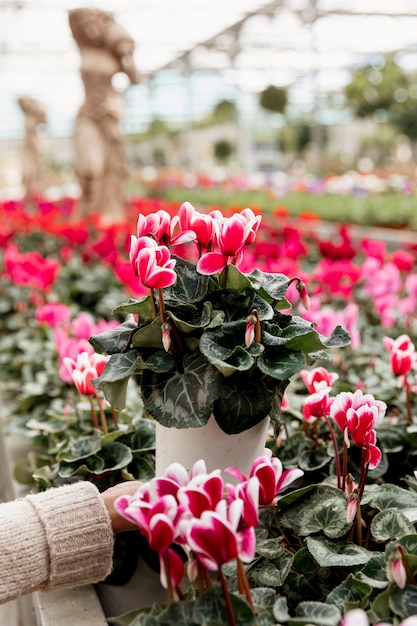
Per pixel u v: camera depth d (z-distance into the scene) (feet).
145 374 5.05
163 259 4.77
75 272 18.92
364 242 15.58
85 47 28.45
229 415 4.86
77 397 9.70
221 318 4.80
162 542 3.72
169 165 112.98
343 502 5.14
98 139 28.96
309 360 5.44
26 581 4.41
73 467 6.59
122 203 30.04
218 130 105.91
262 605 4.22
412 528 4.86
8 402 11.30
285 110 76.74
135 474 6.61
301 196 49.01
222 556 3.60
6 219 30.55
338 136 105.09
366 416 4.84
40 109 58.23
